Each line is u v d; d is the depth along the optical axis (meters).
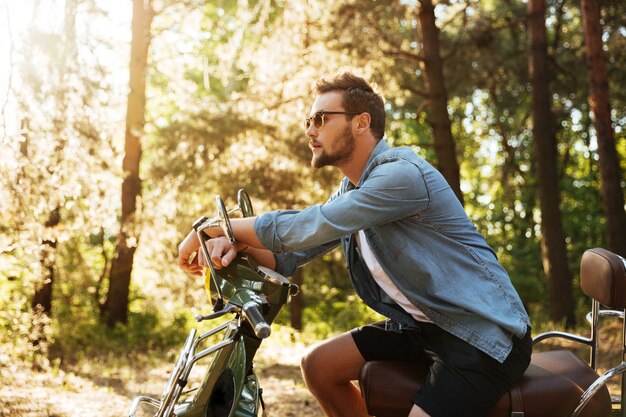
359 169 2.66
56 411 5.54
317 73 12.78
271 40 13.23
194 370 7.95
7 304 8.43
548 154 14.19
